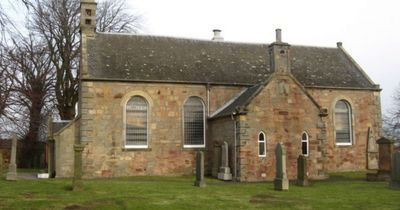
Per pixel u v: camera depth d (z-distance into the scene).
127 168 33.38
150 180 30.05
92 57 34.81
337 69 41.84
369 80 41.44
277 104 31.50
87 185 24.44
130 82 33.91
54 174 33.75
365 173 36.66
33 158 50.91
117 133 33.31
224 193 21.70
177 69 36.22
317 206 17.78
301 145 31.77
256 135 30.72
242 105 30.72
